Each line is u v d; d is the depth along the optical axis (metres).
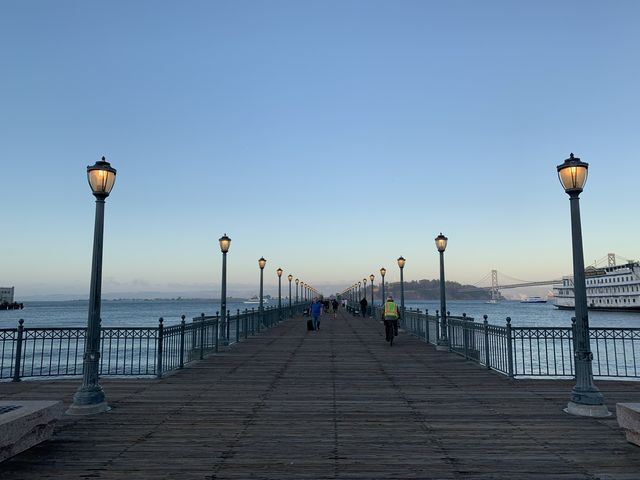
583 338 7.95
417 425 7.11
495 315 133.88
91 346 8.06
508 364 11.12
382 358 14.73
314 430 6.84
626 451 5.93
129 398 9.00
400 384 10.39
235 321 20.41
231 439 6.42
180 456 5.74
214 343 16.34
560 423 7.22
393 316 18.47
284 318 40.69
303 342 19.97
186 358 13.78
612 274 113.81
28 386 10.30
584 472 5.21
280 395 9.27
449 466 5.41
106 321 93.00
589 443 6.25
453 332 16.28
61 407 6.71
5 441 5.50
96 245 8.30
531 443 6.25
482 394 9.34
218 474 5.16
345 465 5.44
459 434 6.66
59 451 5.93
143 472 5.22
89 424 7.18
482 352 13.18
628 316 106.12
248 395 9.26
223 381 10.77
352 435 6.61
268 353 16.08
